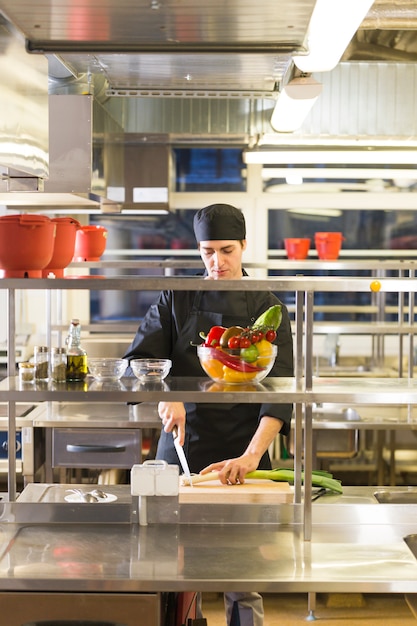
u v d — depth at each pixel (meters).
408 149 5.39
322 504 2.46
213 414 2.95
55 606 1.98
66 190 3.80
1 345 5.35
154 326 3.01
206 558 2.12
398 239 6.00
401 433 5.59
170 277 2.24
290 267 4.43
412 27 3.97
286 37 2.22
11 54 2.24
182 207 5.99
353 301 6.01
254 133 5.25
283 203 5.99
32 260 2.30
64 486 2.66
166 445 3.03
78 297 5.98
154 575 2.00
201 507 2.41
